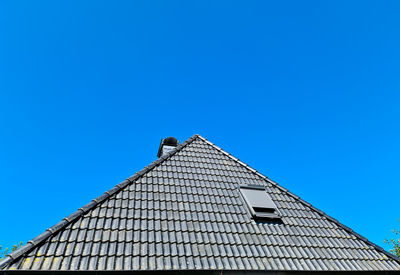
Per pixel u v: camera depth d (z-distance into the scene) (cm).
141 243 463
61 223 461
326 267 510
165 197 613
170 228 518
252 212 614
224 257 474
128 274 405
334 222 675
